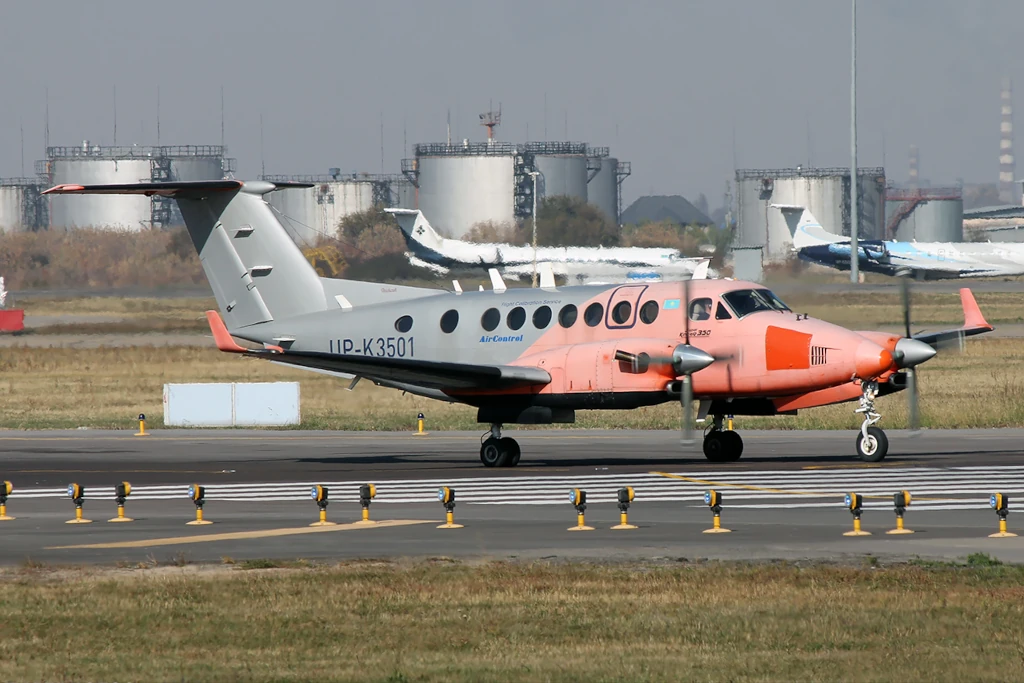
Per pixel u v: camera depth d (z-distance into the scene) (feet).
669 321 307.58
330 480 291.58
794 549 191.62
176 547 199.82
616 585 165.58
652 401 297.94
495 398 316.60
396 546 198.59
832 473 287.07
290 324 357.41
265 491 273.95
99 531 218.18
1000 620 145.69
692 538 203.10
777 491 258.98
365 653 135.23
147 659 133.28
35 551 197.26
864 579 167.12
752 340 298.56
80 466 326.44
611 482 279.08
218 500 260.21
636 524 219.00
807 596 158.20
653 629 144.15
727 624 145.59
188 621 148.97
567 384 304.91
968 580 166.40
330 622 148.25
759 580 167.43
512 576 171.42
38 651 136.87
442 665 130.41
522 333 326.65
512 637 141.38
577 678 125.39
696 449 352.69
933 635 140.05
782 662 130.62
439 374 309.63
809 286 449.48
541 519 226.79
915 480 273.75
